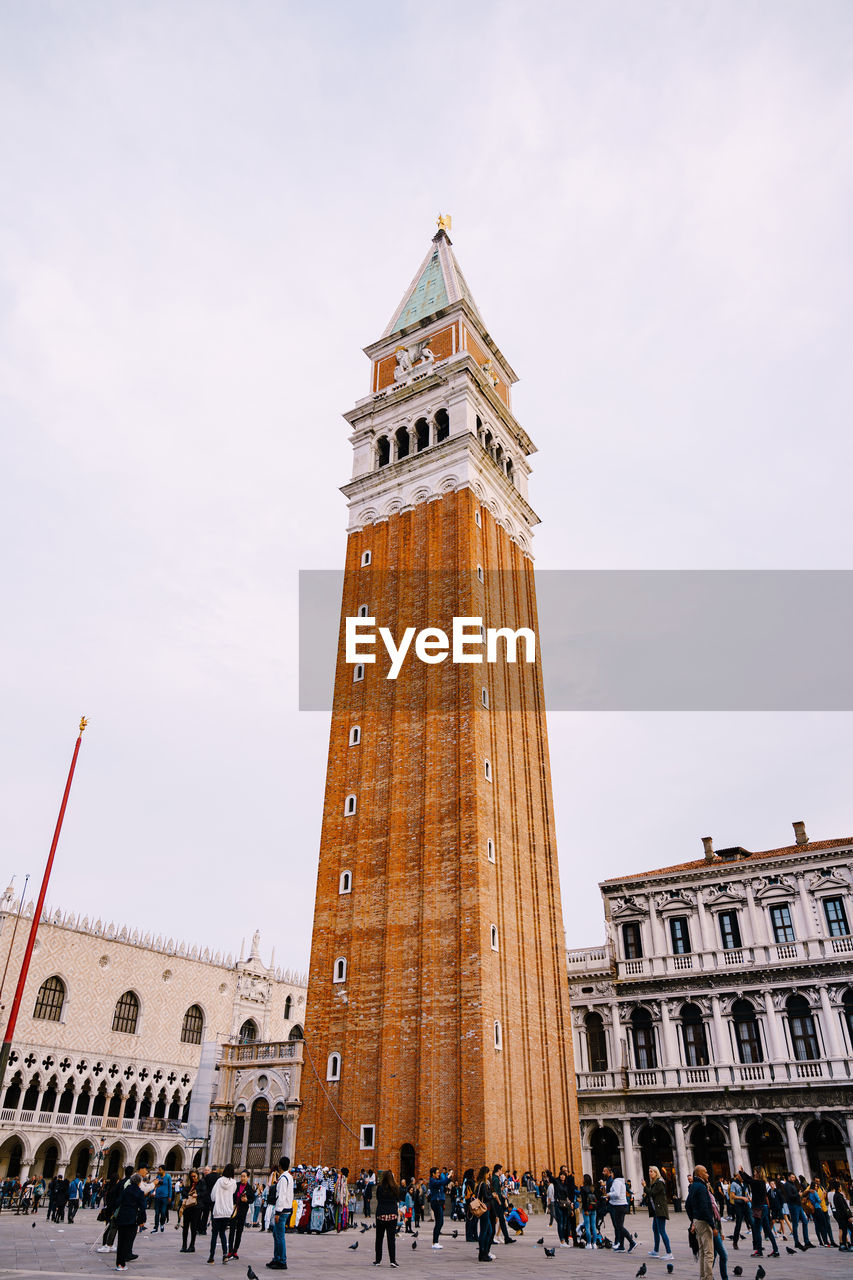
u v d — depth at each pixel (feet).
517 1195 142.82
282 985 355.56
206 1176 99.25
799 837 222.48
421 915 166.71
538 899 190.39
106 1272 72.74
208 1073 185.68
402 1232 118.93
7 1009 248.73
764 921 206.39
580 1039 215.72
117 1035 281.13
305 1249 96.94
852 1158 175.73
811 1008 191.52
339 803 194.59
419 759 186.29
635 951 219.82
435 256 284.20
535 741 213.05
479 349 259.80
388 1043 157.79
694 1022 204.33
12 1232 118.32
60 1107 262.88
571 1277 73.36
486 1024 151.02
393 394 245.65
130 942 294.66
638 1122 199.11
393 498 227.61
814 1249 111.04
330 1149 155.63
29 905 267.80
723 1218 152.56
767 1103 186.19
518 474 253.85
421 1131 146.61
